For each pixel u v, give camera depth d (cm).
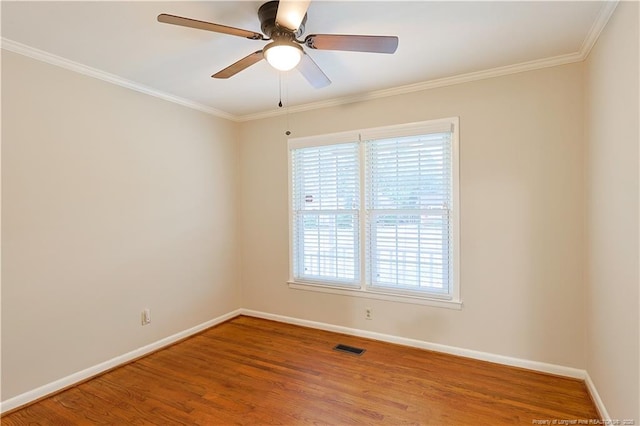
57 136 251
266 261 402
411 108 313
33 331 238
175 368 283
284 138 384
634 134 158
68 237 257
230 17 199
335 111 351
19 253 231
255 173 405
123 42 228
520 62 264
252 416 217
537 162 267
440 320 307
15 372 229
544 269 267
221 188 393
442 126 297
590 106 233
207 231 376
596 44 218
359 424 208
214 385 255
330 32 216
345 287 352
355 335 349
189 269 355
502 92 277
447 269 303
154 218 321
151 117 318
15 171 229
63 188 254
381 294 333
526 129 269
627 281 169
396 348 317
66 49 236
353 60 258
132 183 302
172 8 189
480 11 194
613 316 190
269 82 302
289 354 308
